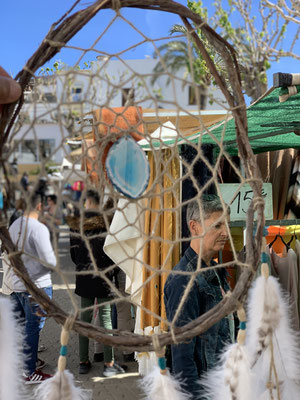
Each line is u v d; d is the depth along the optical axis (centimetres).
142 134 117
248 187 257
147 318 277
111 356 343
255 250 111
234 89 116
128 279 305
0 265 366
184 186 263
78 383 325
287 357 122
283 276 233
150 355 294
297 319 223
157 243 270
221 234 163
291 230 250
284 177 335
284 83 170
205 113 275
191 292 153
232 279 261
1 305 116
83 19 104
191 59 106
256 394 116
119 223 269
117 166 111
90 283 312
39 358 369
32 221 259
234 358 113
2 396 110
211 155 266
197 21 111
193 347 151
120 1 103
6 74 108
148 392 116
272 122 232
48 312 106
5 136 106
